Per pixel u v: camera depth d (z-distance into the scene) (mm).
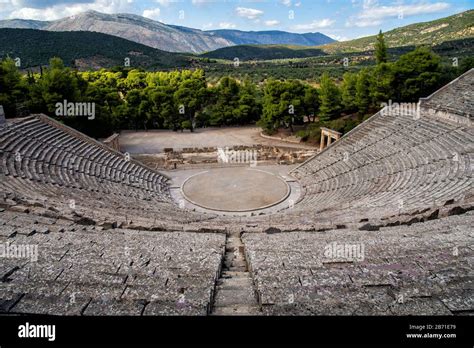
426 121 30562
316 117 61594
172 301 6793
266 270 8953
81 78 48000
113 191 26766
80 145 32438
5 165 23203
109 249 11023
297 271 8719
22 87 40219
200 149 44250
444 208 14961
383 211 17969
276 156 41312
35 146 28094
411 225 13914
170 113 56469
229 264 11625
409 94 43750
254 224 19688
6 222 13273
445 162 23234
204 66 126438
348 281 7750
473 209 14648
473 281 7266
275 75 99250
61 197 20922
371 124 36188
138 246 11711
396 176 25422
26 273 8398
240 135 54344
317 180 32438
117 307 6371
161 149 46250
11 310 6238
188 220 21266
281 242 12578
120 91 67938
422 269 8289
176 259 10438
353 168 30562
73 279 8156
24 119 31422
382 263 8891
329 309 6254
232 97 60406
